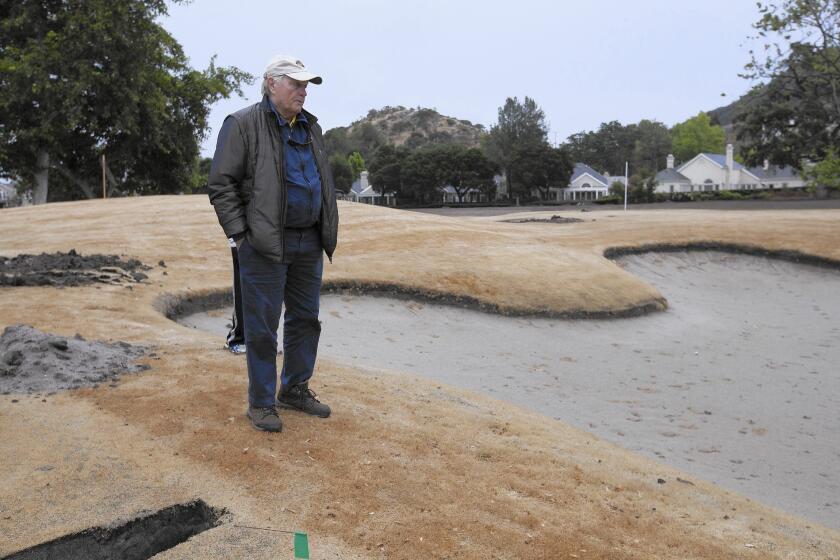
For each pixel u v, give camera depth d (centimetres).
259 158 410
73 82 2928
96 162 3503
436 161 7800
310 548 314
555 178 7912
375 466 407
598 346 1266
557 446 521
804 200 4828
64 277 1094
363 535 329
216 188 411
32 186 3694
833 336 1455
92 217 1916
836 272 1953
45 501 342
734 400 1019
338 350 1058
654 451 791
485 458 455
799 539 422
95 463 385
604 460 516
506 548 331
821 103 3025
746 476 736
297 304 461
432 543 328
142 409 469
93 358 581
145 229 1712
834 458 806
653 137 11975
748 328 1510
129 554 328
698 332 1438
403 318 1268
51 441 412
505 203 7181
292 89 408
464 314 1330
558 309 1402
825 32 2666
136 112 3173
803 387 1100
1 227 1786
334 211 451
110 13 2930
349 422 481
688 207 4500
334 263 1463
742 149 4734
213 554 307
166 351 657
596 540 352
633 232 2241
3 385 504
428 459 432
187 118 3784
